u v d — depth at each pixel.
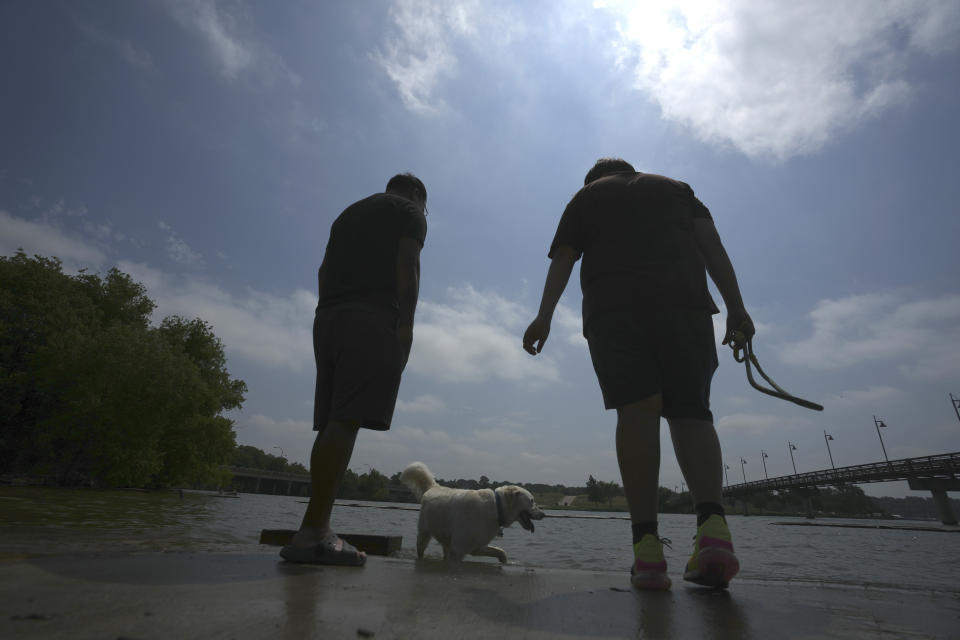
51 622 0.80
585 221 2.47
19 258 25.00
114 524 4.10
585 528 13.72
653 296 2.15
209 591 1.16
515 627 1.02
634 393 2.06
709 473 2.04
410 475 4.58
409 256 2.36
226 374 29.91
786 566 4.62
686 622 1.18
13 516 3.96
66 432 19.70
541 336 2.39
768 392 2.12
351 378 2.10
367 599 1.19
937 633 1.13
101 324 25.61
